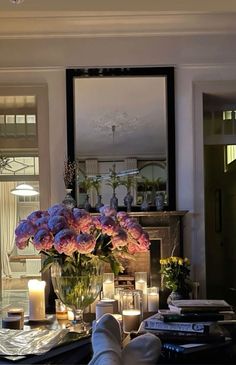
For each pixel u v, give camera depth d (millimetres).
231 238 7098
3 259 5324
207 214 7566
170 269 3957
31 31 4473
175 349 1782
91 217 2230
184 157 4516
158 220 4422
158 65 4512
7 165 4789
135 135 4535
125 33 4492
